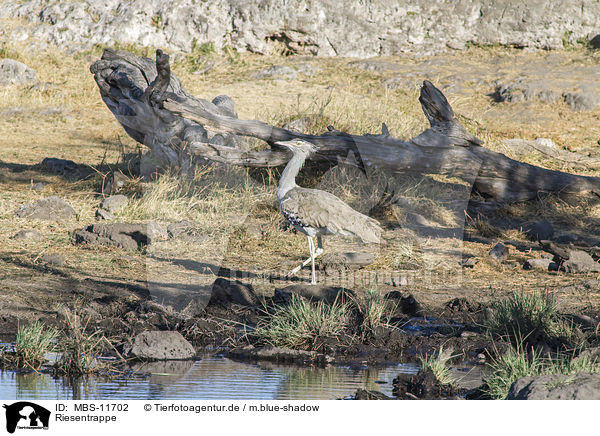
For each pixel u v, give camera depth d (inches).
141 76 1113.4
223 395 447.5
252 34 2495.1
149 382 478.3
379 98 1611.7
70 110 1959.9
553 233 994.7
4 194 1099.9
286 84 2089.1
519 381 391.2
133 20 2546.8
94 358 514.3
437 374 478.0
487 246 935.0
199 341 589.0
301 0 2503.7
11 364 518.9
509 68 2235.5
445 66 2269.9
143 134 672.4
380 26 2474.2
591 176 1273.4
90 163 1354.6
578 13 2427.4
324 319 586.2
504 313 595.5
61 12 2581.2
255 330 598.2
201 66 2372.0
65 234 911.0
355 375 500.7
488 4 2468.0
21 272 747.4
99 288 708.7
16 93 2086.6
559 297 699.4
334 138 955.3
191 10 2539.4
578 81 2053.4
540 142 1513.3
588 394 366.9
